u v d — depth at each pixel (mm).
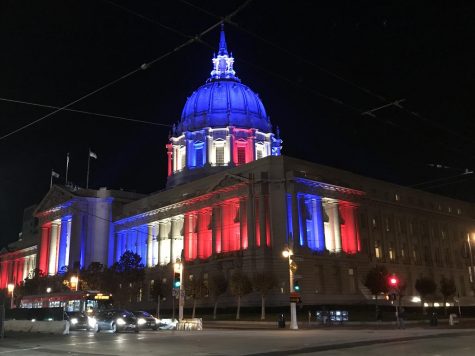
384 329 41125
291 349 22141
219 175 82812
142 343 27188
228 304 71688
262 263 69625
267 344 25031
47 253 112812
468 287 105438
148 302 88688
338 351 21469
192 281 67438
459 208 113250
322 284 72750
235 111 102312
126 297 85375
